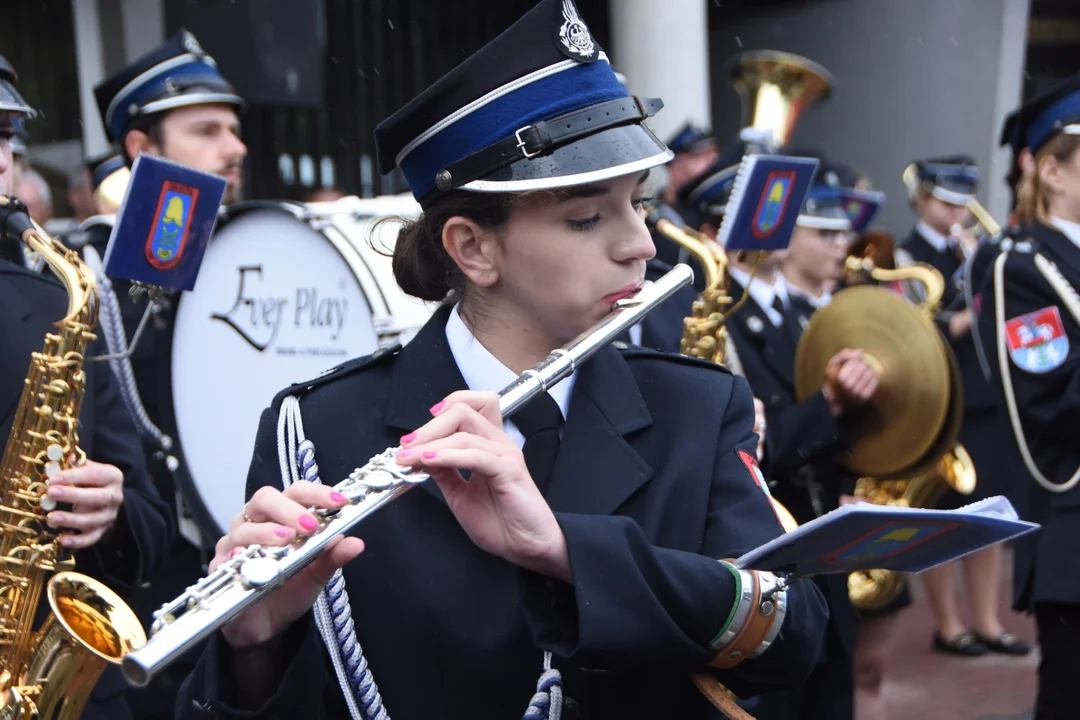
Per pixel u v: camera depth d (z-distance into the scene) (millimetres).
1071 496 3436
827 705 3607
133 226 2492
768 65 6508
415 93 9688
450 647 1648
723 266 3389
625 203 1651
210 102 3840
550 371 1602
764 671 1656
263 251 3326
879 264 6121
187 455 3467
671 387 1795
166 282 2586
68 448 2420
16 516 2406
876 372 3830
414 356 1808
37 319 2523
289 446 1761
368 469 1568
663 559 1567
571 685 1659
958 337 6027
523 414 1746
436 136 1678
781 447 3777
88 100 8398
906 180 8148
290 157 9125
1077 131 3594
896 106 10914
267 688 1660
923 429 3758
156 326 3475
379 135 1768
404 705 1664
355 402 1794
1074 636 3422
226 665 1639
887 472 3846
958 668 5707
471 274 1714
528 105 1623
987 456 6227
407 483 1542
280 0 6723
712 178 4719
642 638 1518
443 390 1762
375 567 1689
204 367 3445
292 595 1584
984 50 10406
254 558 1470
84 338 2422
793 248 4711
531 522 1517
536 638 1527
